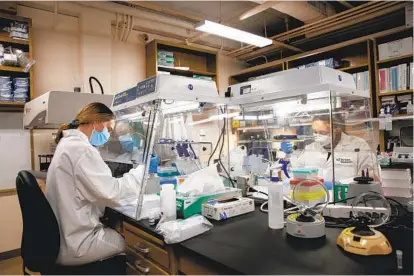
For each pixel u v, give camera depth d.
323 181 1.45
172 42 4.15
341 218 1.21
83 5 3.46
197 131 1.89
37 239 1.23
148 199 1.42
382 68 3.47
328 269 0.80
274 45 4.43
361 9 3.35
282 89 1.63
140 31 4.11
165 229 1.11
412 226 1.08
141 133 1.67
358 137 1.77
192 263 1.01
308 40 4.42
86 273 1.32
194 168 1.81
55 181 1.32
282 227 1.18
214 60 4.66
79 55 3.55
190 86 1.58
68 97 2.49
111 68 3.79
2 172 2.93
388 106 3.31
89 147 1.35
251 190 1.80
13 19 2.88
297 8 3.39
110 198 1.29
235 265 0.85
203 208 1.36
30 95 2.95
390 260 0.83
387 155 1.82
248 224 1.25
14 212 2.97
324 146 1.70
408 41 3.20
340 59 4.05
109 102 2.71
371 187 1.28
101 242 1.36
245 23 4.47
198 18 3.98
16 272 2.61
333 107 1.62
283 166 1.77
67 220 1.29
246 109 2.01
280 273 0.79
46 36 3.34
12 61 2.85
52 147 3.23
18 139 3.04
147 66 4.08
